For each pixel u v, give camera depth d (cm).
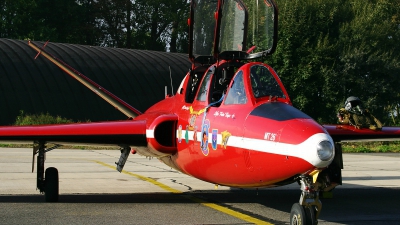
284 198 1104
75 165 1741
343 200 1097
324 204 1042
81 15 7044
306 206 699
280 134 691
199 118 903
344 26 3503
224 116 827
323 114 3484
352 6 3728
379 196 1159
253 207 980
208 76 952
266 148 707
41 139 987
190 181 1376
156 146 983
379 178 1512
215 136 830
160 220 840
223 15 1016
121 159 1222
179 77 3819
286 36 3394
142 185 1288
